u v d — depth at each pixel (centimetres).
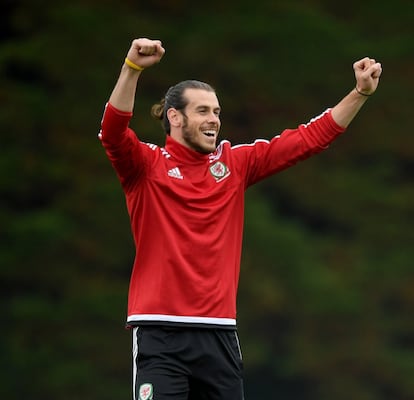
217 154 2116
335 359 9994
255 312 9888
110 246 10150
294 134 2156
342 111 2127
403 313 10300
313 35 10925
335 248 10419
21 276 10062
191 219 2027
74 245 10056
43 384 9788
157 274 2014
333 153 10981
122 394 9800
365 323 10088
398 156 11094
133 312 2028
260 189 10625
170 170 2058
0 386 9812
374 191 10681
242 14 11094
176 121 2086
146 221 2039
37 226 9888
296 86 10969
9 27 11481
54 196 10506
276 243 9831
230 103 10888
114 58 10775
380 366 10012
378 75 2097
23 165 10306
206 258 2016
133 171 2041
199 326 1994
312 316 9944
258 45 10981
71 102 10650
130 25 10812
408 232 10625
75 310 9862
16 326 9931
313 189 10669
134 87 1961
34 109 10475
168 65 10788
